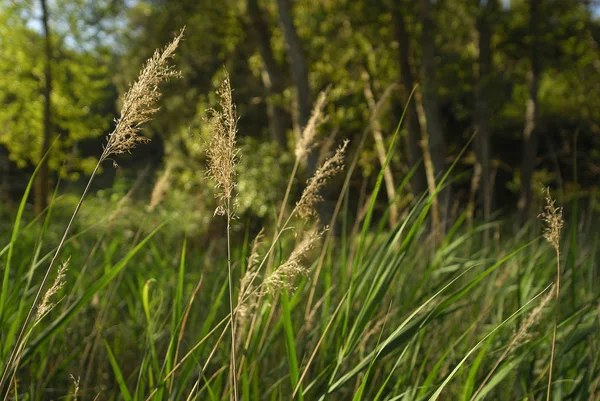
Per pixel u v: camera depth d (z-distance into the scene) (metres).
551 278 2.63
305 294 2.50
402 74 13.16
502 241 3.72
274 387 1.84
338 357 1.58
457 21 13.12
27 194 1.60
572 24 13.38
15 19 16.59
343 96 12.52
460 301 2.55
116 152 1.08
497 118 13.48
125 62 18.16
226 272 2.62
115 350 2.50
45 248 2.95
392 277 1.63
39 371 2.08
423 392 1.58
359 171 7.21
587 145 14.00
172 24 15.81
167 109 16.47
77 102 18.81
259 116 18.00
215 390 1.66
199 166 8.23
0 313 1.58
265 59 14.28
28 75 17.69
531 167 13.58
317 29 13.26
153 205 2.80
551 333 1.93
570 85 14.51
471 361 2.11
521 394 1.88
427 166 12.26
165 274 3.00
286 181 10.08
